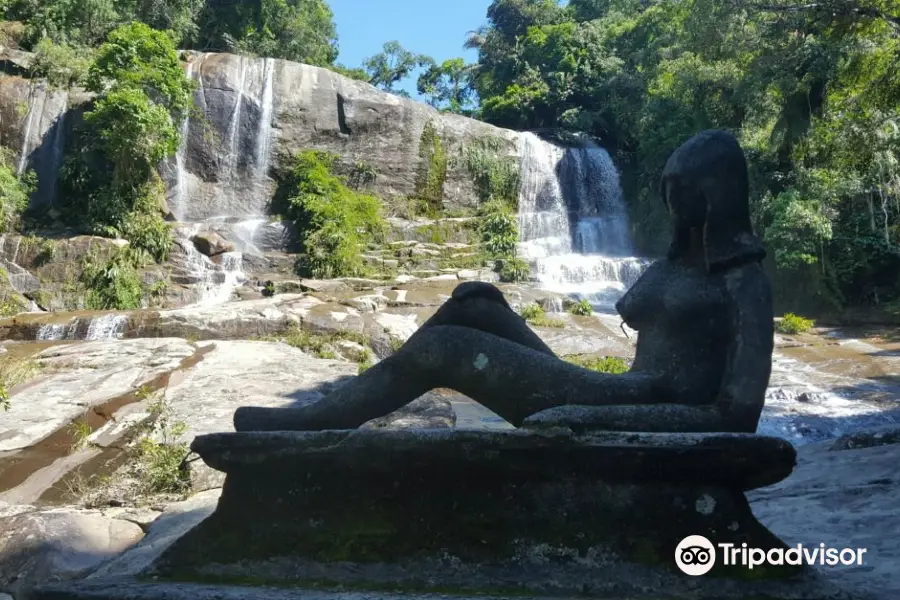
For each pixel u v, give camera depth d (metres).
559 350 17.48
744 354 3.07
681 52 36.44
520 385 3.19
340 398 3.31
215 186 28.89
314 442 2.99
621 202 34.81
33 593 2.93
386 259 27.39
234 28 41.16
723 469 2.83
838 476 5.74
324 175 28.97
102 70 26.64
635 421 2.97
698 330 3.20
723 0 26.09
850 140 23.91
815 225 24.36
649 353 3.28
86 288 22.72
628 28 45.09
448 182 31.97
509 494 2.94
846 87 25.88
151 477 6.91
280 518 3.04
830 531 4.18
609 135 40.12
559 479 2.93
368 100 31.02
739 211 3.23
